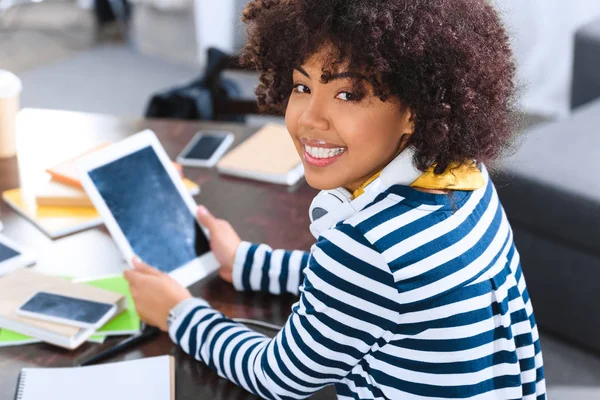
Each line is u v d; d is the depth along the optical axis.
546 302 2.09
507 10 0.98
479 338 0.91
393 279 0.85
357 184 0.96
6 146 1.58
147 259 1.27
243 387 1.05
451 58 0.84
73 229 1.38
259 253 1.25
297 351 0.92
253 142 1.65
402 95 0.85
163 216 1.32
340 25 0.82
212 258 1.32
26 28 4.21
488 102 0.89
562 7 3.17
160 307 1.14
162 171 1.36
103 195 1.28
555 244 2.03
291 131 0.93
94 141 1.67
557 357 2.04
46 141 1.67
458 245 0.88
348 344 0.90
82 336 1.12
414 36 0.82
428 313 0.88
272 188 1.52
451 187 0.90
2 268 1.27
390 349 0.91
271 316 1.21
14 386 1.05
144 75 3.75
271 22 0.92
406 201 0.88
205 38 3.59
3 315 1.14
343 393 1.00
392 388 0.93
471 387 0.92
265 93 1.10
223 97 2.13
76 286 1.20
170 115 2.11
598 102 2.43
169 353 1.12
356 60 0.83
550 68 3.27
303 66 0.88
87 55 3.95
